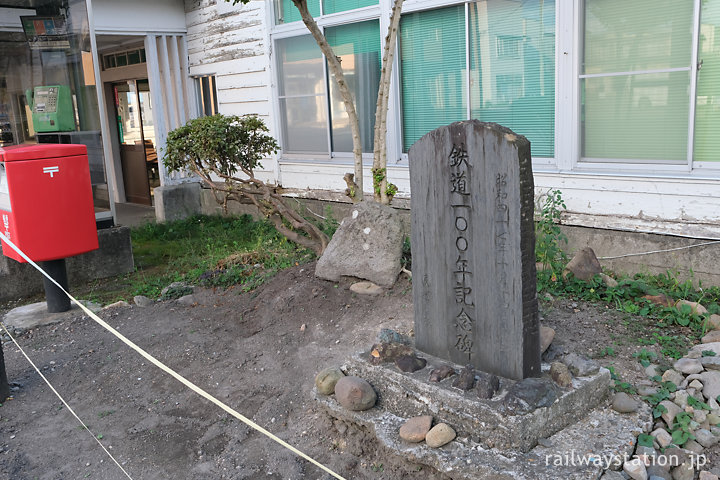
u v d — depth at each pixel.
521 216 3.39
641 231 5.63
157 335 5.50
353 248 5.65
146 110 12.20
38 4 7.55
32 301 6.91
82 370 4.95
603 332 4.47
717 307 4.70
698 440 3.35
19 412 4.36
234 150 6.62
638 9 5.49
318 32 5.90
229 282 6.68
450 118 7.13
